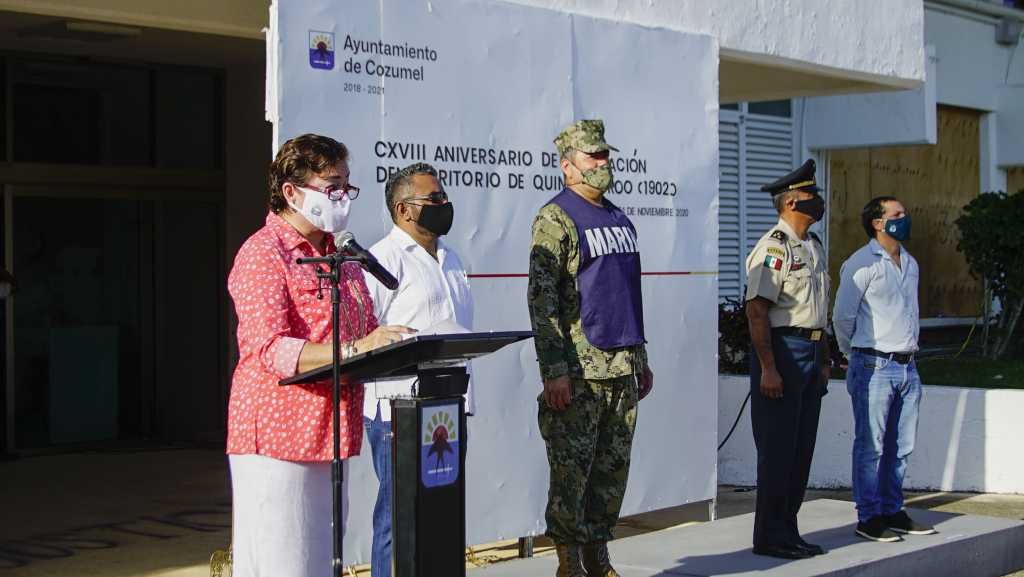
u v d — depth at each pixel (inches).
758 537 263.9
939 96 637.9
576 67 289.0
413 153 256.4
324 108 242.1
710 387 319.3
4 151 422.0
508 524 273.7
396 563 167.0
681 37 314.3
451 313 222.5
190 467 406.6
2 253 423.8
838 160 594.6
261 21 280.2
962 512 354.6
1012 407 380.2
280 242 158.4
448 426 168.6
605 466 228.5
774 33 356.2
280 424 154.8
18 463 413.7
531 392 277.6
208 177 471.8
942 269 659.4
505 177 273.4
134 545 297.4
